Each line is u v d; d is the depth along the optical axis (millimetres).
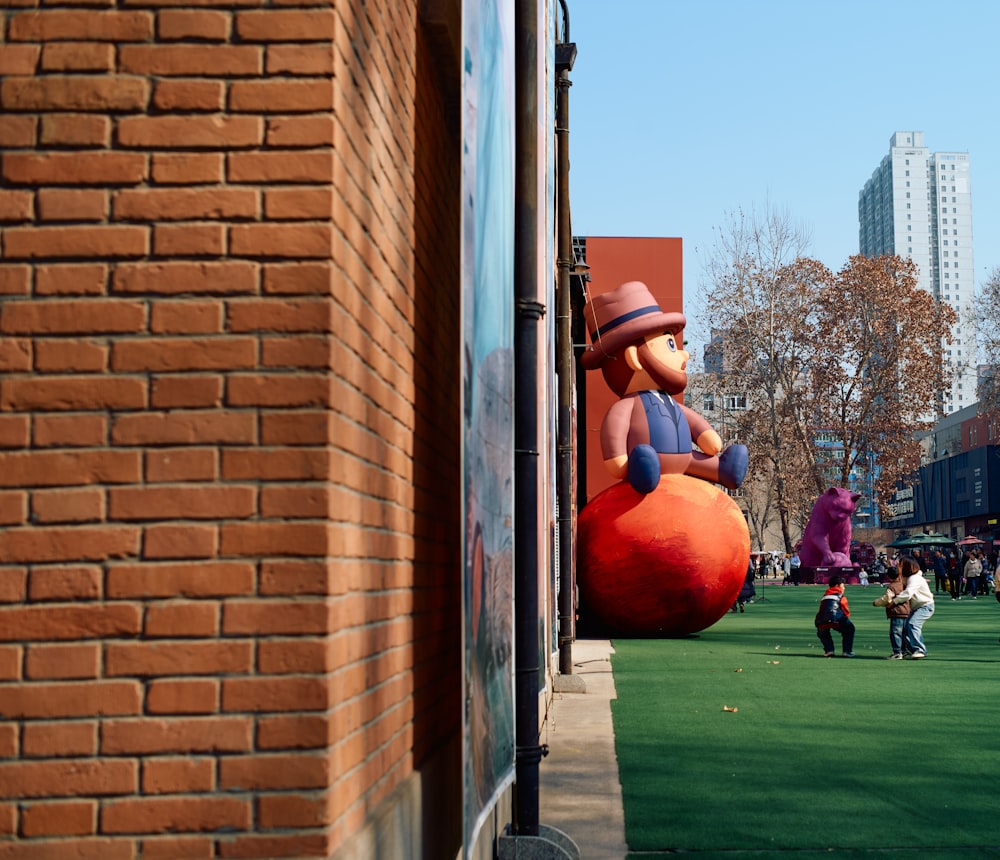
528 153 6426
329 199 3293
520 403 6359
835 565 49875
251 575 3162
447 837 5402
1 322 3232
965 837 6801
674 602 21359
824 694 13742
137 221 3277
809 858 6371
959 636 23891
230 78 3330
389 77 4273
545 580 11844
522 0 6465
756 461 63781
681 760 9438
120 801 3082
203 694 3123
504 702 5352
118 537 3166
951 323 63281
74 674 3115
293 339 3248
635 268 30016
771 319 60156
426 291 5207
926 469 122062
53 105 3303
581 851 6551
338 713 3244
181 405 3219
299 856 3082
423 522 5000
